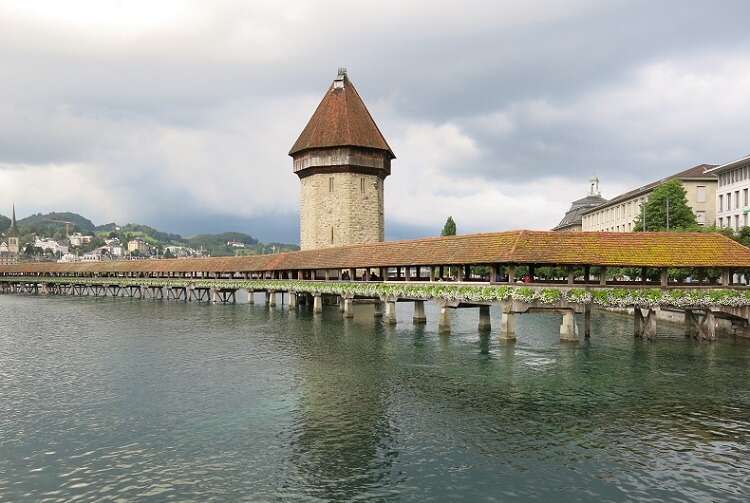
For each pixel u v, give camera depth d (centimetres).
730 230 5450
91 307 6762
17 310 6431
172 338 3806
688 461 1534
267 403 2100
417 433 1759
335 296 6444
